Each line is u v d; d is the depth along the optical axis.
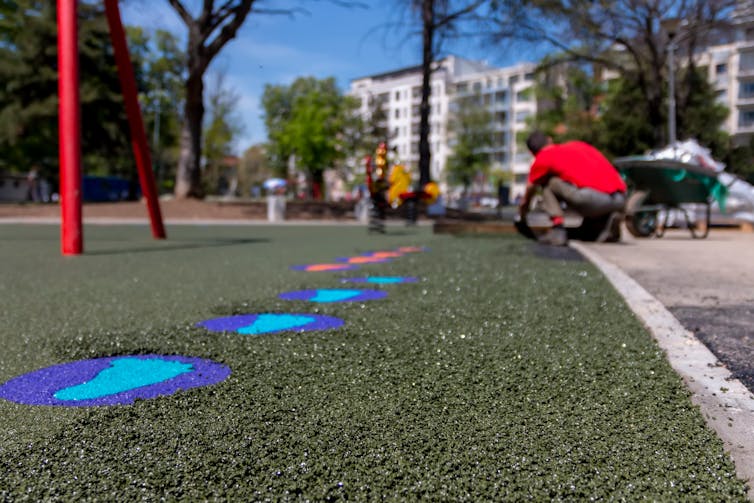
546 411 1.60
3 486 1.18
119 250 7.86
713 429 1.48
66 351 2.33
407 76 109.44
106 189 49.09
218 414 1.58
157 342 2.46
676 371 1.99
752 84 55.25
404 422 1.52
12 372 2.04
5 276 4.99
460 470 1.25
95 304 3.52
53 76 33.31
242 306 3.38
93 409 1.63
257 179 81.81
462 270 4.98
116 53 7.80
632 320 2.85
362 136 60.56
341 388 1.81
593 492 1.15
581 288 3.89
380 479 1.21
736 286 4.03
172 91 49.25
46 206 23.09
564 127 45.38
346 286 4.21
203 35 20.56
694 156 11.49
